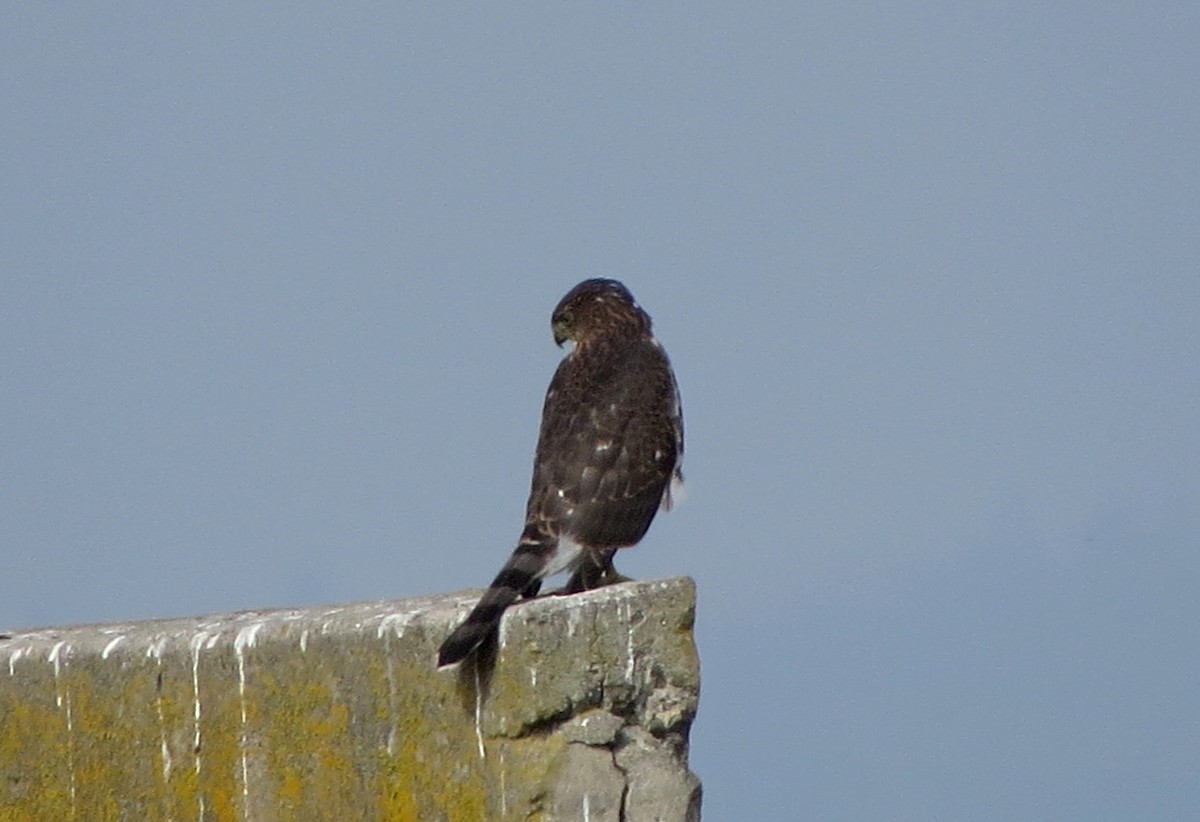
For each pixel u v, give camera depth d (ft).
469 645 34.53
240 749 37.22
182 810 37.86
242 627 37.47
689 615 35.12
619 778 34.55
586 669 34.42
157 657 38.17
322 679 36.40
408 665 35.50
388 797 35.68
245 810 37.17
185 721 37.86
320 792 36.40
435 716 35.24
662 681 34.96
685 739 35.22
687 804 34.88
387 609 37.19
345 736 36.14
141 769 38.34
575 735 34.45
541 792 34.37
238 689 37.27
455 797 35.04
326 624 36.52
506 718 34.53
